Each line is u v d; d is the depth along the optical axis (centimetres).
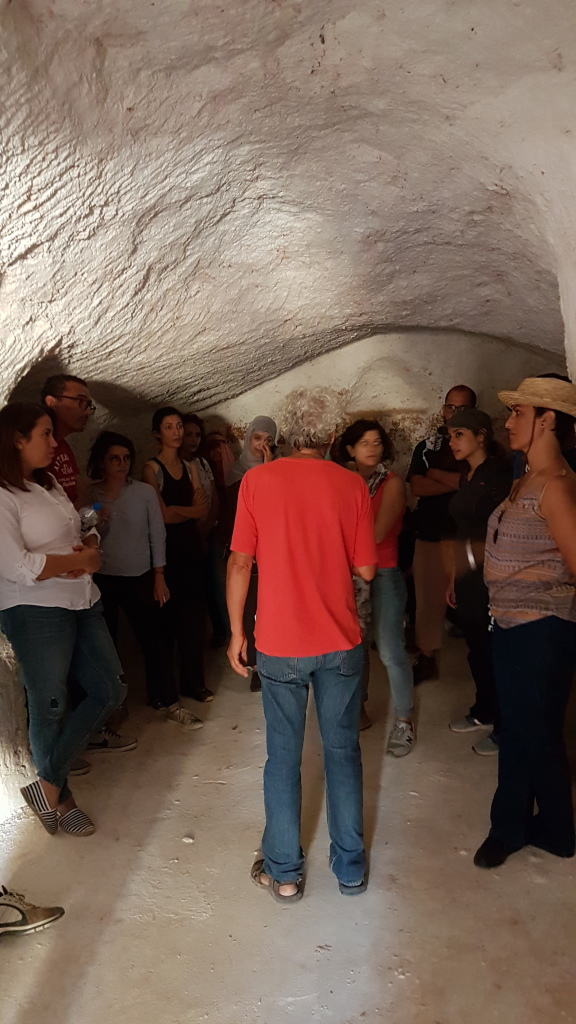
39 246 188
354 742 191
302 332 313
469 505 250
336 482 184
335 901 190
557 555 180
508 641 188
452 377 384
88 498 279
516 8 138
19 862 209
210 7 140
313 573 179
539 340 296
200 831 222
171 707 294
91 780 252
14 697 234
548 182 168
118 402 336
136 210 193
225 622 371
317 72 164
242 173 200
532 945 171
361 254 247
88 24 136
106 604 289
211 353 304
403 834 216
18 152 153
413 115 175
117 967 170
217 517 363
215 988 163
